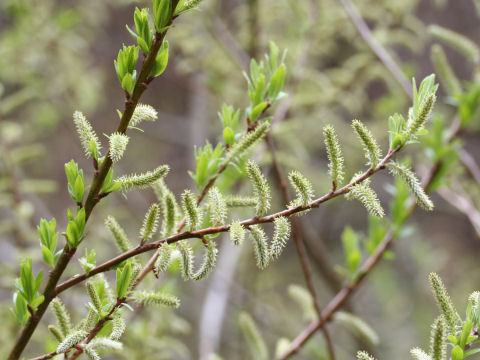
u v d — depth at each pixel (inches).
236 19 63.9
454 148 36.5
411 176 23.3
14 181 51.8
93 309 24.0
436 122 35.5
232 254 59.5
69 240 24.0
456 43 36.7
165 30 23.3
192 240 32.4
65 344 22.8
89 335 23.9
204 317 53.0
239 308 65.5
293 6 53.9
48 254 24.1
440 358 22.6
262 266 23.0
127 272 23.8
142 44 23.4
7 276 45.0
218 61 60.9
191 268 23.3
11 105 55.2
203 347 49.7
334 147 23.6
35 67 65.7
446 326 23.1
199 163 26.5
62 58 66.6
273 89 27.4
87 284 23.8
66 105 72.7
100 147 24.0
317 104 56.6
